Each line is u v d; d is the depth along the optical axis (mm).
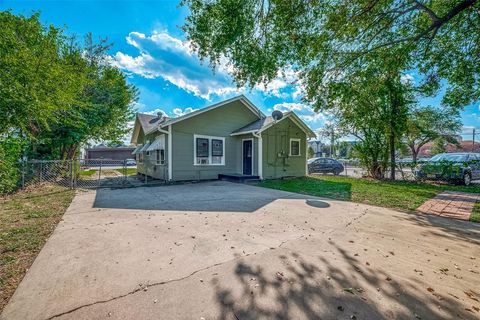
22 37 8898
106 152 45656
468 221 5051
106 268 2848
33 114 6957
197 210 5930
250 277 2664
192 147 12367
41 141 11086
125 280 2578
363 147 14078
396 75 9539
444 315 2068
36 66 6957
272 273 2760
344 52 7383
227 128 13711
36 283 2494
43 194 8078
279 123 13531
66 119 10320
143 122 16906
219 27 5801
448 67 8141
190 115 12047
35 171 9789
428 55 7992
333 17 6133
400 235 4148
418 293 2391
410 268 2926
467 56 7703
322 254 3316
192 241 3785
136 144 21844
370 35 7051
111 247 3500
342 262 3068
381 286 2506
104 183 11422
